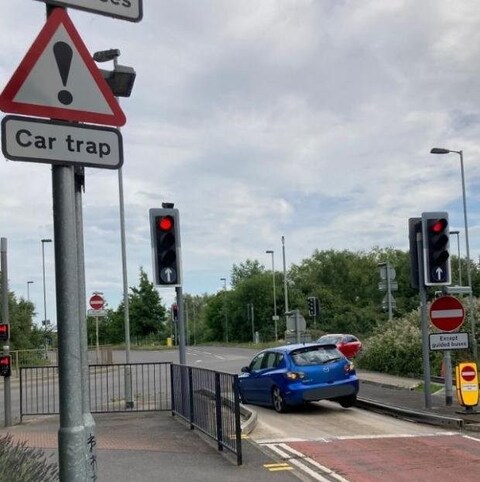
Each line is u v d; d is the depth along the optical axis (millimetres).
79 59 3637
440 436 11000
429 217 13344
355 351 31328
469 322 22188
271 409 15281
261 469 8086
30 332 39000
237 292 85062
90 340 65938
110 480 7484
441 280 13312
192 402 11031
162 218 12555
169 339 67188
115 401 16344
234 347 65250
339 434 11430
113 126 3723
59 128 3549
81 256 4488
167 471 7930
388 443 10414
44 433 11516
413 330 23359
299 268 88500
